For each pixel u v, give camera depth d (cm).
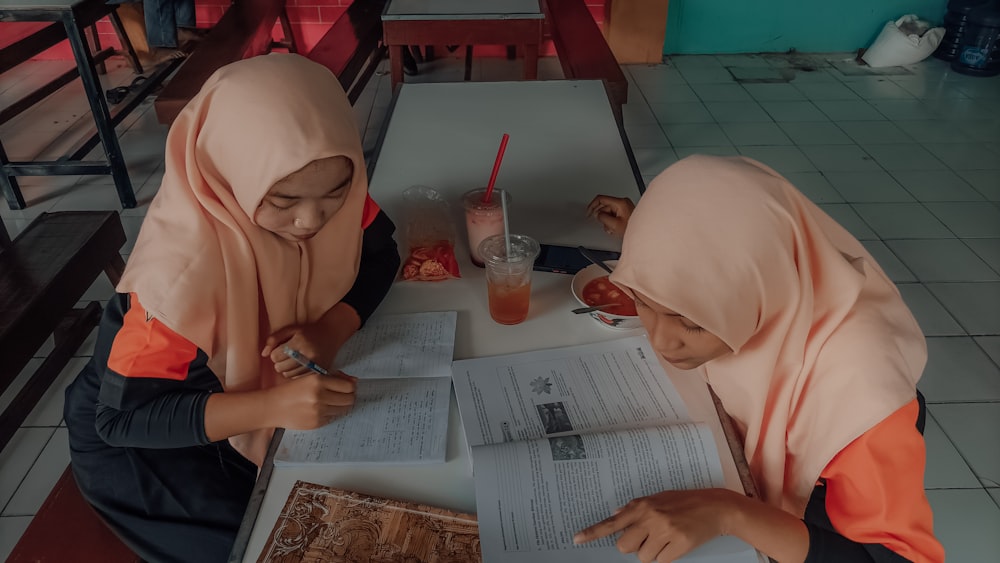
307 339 110
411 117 198
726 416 100
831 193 322
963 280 263
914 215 304
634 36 464
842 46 481
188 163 99
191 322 99
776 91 429
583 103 204
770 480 97
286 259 110
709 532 80
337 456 96
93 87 281
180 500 116
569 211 151
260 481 93
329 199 102
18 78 436
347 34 323
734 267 82
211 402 100
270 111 95
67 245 206
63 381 218
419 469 94
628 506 83
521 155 175
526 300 119
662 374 108
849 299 87
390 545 84
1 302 184
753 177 85
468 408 102
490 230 132
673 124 388
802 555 83
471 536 85
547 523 85
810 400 90
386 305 127
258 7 347
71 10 263
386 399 105
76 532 118
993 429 201
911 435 83
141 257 100
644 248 85
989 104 408
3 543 174
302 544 84
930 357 227
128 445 104
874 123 387
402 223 148
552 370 109
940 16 467
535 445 93
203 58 284
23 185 325
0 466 192
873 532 83
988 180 331
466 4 283
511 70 454
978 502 180
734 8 469
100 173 299
